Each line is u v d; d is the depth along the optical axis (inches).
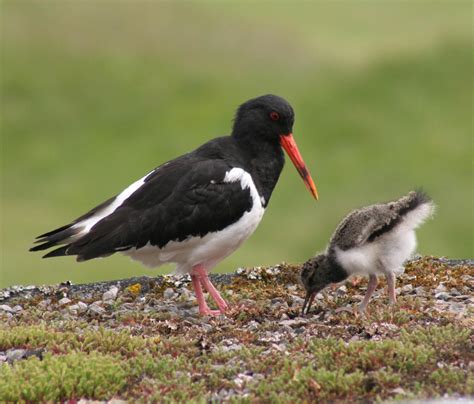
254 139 435.2
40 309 430.6
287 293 436.1
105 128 1254.3
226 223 414.3
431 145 1161.4
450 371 312.2
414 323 366.3
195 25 1529.3
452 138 1165.7
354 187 1084.5
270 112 434.3
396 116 1242.6
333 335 359.9
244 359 339.3
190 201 408.5
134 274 864.3
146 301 444.8
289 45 1460.4
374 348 327.6
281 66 1400.1
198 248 416.2
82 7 1568.7
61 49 1449.3
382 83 1316.4
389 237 383.6
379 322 366.9
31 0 1573.6
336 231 394.9
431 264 474.3
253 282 471.5
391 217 382.6
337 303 410.3
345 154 1154.0
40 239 468.1
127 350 348.2
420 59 1375.5
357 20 1636.3
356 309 389.7
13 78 1365.7
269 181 438.9
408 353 321.7
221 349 346.9
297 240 978.1
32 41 1461.6
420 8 1708.9
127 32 1499.8
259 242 972.6
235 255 931.3
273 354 339.6
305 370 316.5
